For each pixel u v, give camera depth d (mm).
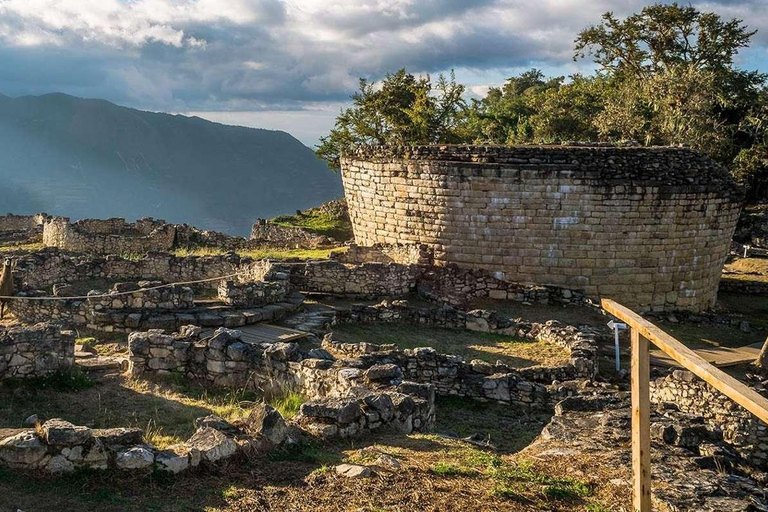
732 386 6000
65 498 8633
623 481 9906
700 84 57875
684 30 65688
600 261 31359
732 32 64625
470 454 11078
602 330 27578
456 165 31656
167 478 9328
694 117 57656
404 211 33469
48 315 21641
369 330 23859
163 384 15922
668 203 31094
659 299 32094
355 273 28875
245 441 10250
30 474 8992
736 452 13555
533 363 21125
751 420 14742
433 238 32812
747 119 63281
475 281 30859
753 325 32156
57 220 40344
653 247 31547
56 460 9094
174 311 22156
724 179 32781
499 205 31469
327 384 14938
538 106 75375
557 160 30953
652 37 67125
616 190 30734
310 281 28578
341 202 55375
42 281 26578
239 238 44531
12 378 14695
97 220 44281
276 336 21234
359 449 10906
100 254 38531
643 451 7844
